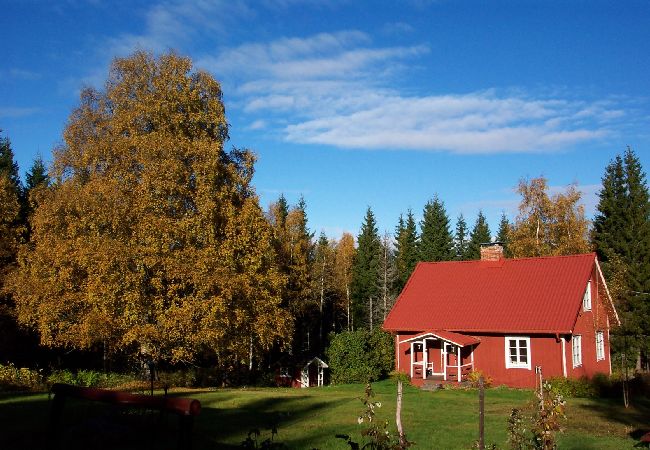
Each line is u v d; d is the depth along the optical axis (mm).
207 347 30891
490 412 20156
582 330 31578
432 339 32125
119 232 26031
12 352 34062
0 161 47062
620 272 41094
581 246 46094
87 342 26438
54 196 29125
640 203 51219
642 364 48375
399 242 78625
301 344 53500
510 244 49500
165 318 25281
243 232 27125
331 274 64062
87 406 15320
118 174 27422
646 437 14227
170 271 25328
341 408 19562
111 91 30219
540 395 8766
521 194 48656
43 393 19484
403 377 31859
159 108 28172
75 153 30219
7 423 12969
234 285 26031
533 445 8914
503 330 30344
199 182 26750
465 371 31625
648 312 45750
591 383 26953
